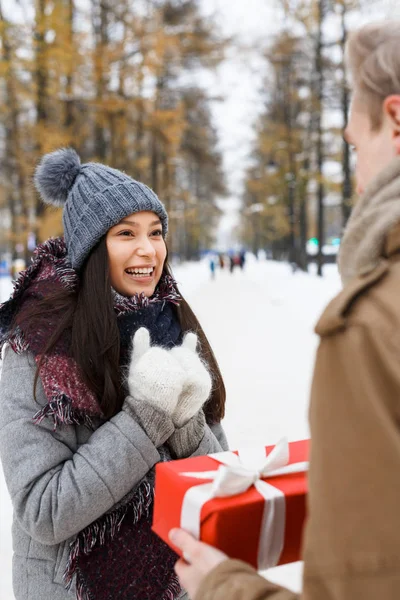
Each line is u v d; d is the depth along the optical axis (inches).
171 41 555.2
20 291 62.6
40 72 482.6
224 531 37.8
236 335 403.5
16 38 456.8
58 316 58.6
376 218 31.6
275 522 39.4
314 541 28.7
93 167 66.6
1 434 55.3
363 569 26.7
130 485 53.7
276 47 751.1
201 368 57.3
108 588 53.1
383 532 26.6
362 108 35.9
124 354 60.9
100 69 505.4
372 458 27.2
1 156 669.3
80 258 63.4
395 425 27.3
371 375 27.8
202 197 2057.1
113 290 63.1
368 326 28.4
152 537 55.0
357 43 35.9
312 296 724.7
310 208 1718.8
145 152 948.0
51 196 68.9
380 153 35.2
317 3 741.9
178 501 41.3
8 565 116.4
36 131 500.4
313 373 30.8
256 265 2196.1
